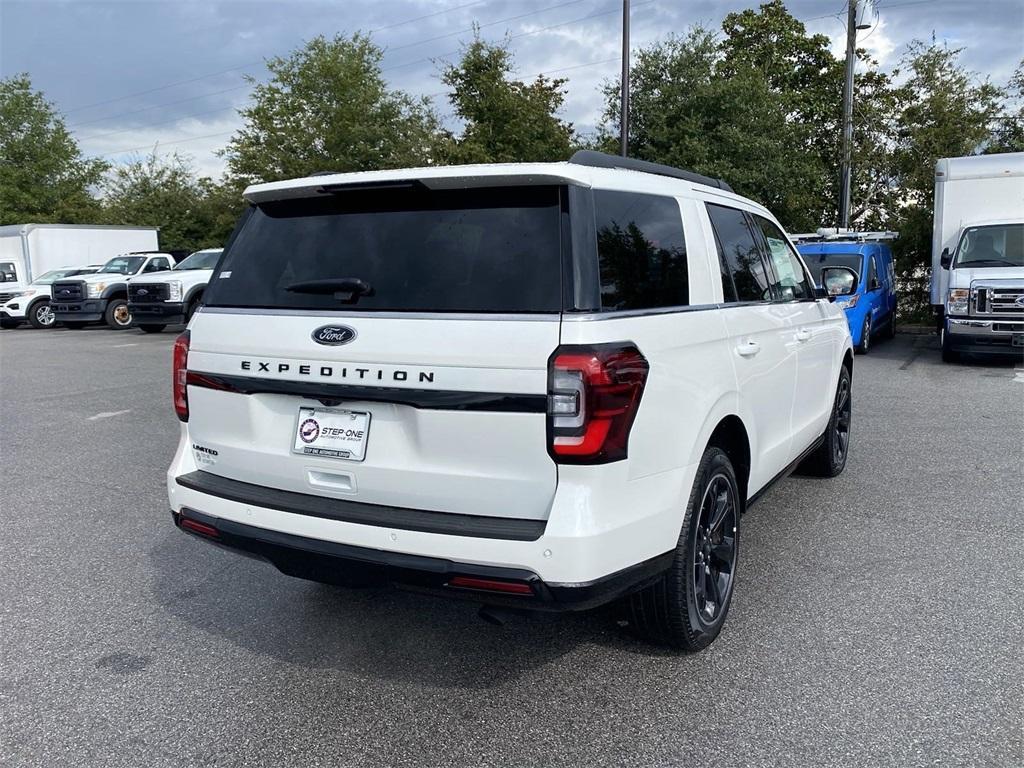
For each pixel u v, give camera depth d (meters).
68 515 5.76
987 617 3.87
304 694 3.34
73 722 3.16
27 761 2.91
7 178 45.09
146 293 19.95
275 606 4.21
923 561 4.59
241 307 3.40
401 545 2.91
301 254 3.33
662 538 3.13
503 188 3.02
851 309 13.60
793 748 2.88
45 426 8.89
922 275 19.48
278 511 3.19
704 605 3.60
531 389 2.75
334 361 3.07
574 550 2.74
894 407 9.16
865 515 5.41
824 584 4.30
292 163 31.52
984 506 5.54
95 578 4.60
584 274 2.85
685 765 2.81
